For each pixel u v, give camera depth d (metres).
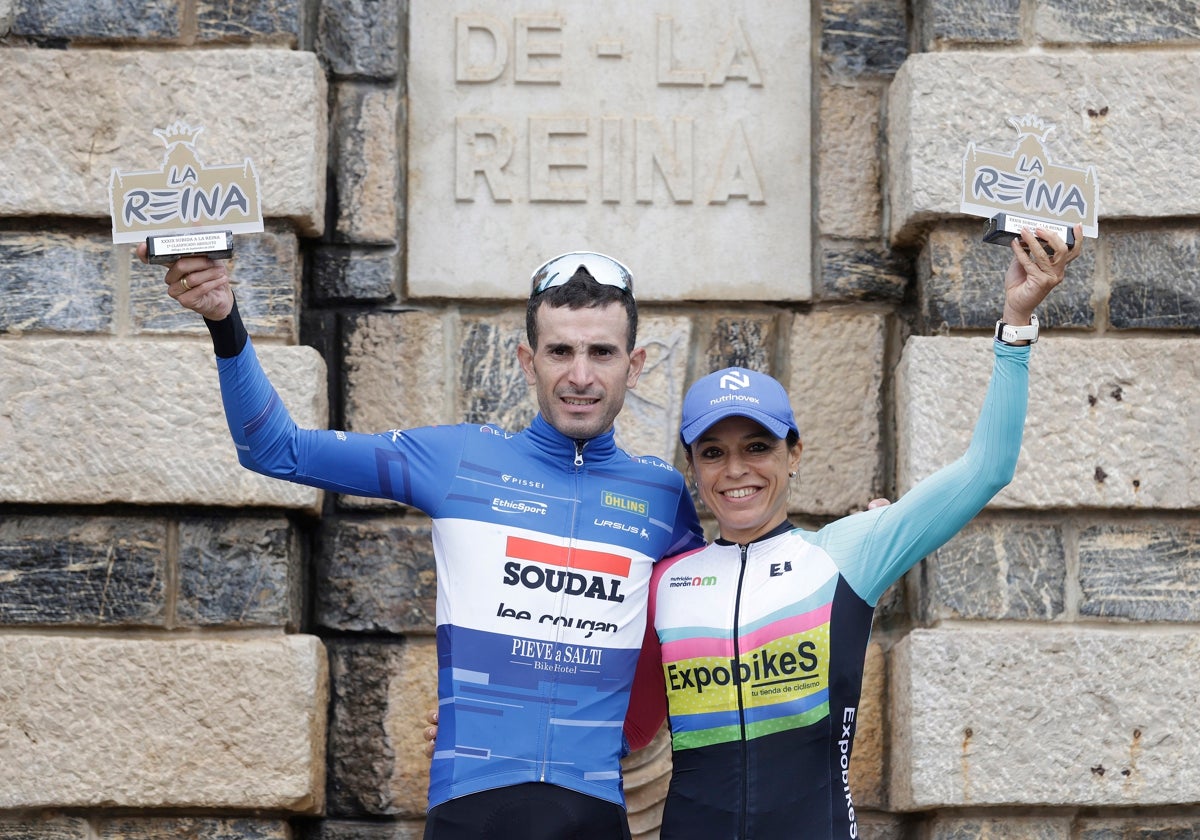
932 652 4.88
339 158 5.46
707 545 4.21
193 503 4.94
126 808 4.83
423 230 5.49
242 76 5.19
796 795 3.77
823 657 3.85
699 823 3.81
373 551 5.26
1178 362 5.07
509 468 4.09
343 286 5.42
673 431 5.43
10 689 4.82
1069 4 5.29
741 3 5.61
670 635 3.99
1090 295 5.17
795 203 5.54
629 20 5.60
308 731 4.85
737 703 3.87
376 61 5.50
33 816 4.84
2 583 4.92
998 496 4.97
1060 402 5.04
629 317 4.17
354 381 5.39
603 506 4.08
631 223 5.52
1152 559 5.02
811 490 5.37
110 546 4.96
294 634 5.01
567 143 5.54
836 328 5.48
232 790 4.80
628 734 4.25
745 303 5.52
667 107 5.57
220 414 4.98
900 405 5.26
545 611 3.94
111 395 4.98
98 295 5.07
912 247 5.47
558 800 3.82
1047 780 4.83
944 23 5.28
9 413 4.95
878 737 5.19
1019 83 5.22
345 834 5.13
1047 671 4.89
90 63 5.18
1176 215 5.15
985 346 5.10
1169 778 4.84
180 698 4.83
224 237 3.77
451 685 3.92
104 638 4.89
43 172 5.11
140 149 5.15
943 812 4.88
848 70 5.59
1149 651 4.91
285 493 4.96
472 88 5.56
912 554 3.91
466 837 3.80
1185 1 5.30
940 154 5.20
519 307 5.50
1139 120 5.20
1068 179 4.04
